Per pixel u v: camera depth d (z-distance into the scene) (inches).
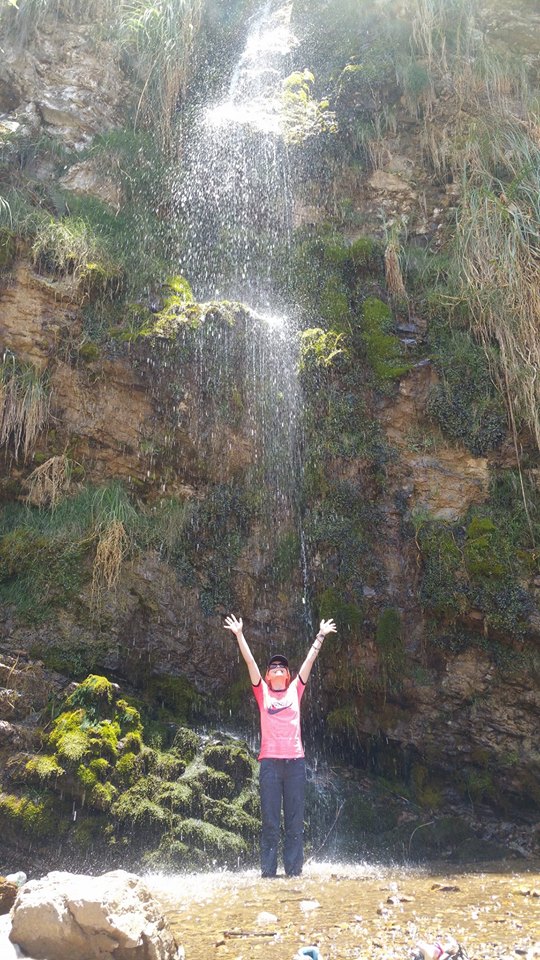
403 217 343.6
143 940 98.7
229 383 281.7
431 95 365.1
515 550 261.3
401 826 230.8
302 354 291.6
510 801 244.2
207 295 321.4
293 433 283.6
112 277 285.4
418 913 131.7
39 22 353.4
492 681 253.1
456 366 287.6
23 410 263.6
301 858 182.9
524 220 301.4
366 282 314.7
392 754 257.1
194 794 203.2
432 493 276.1
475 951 106.9
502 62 365.4
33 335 271.6
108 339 275.1
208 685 251.6
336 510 276.4
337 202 351.6
